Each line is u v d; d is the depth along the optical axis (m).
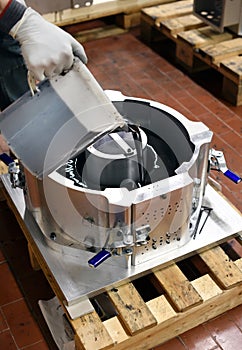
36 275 2.29
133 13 3.99
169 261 2.04
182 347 2.01
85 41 3.89
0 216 2.56
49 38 1.95
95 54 3.74
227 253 2.31
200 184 2.09
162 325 1.92
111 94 2.18
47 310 2.12
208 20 3.50
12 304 2.18
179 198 1.88
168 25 3.60
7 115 2.02
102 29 4.03
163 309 1.94
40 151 1.86
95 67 3.60
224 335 2.05
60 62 1.92
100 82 3.45
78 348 1.89
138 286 2.22
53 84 1.94
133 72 3.56
